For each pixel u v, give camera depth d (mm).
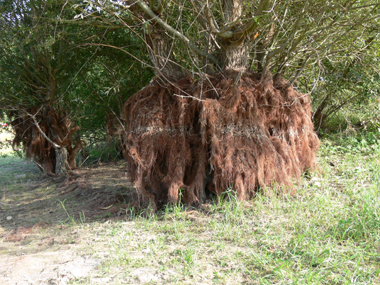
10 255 3688
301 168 4902
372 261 2736
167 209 4254
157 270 2863
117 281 2729
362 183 4504
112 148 9234
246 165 4234
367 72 6574
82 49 6875
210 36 4668
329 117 8633
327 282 2486
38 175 8211
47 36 6227
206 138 4332
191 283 2627
